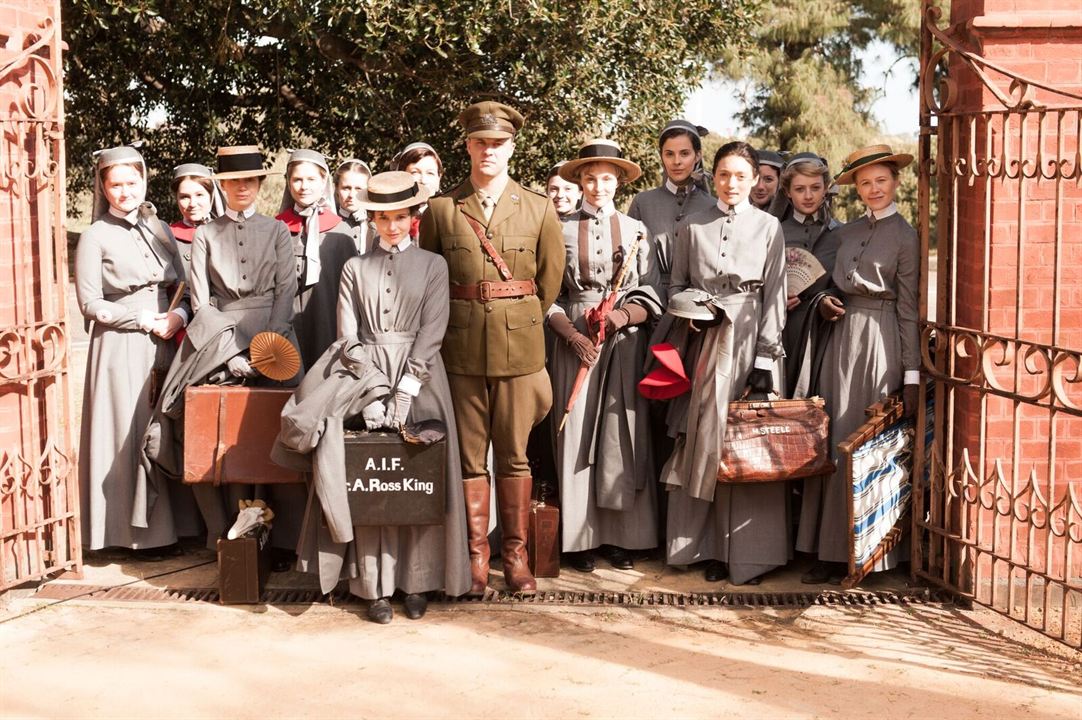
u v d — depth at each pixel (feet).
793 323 19.29
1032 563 16.33
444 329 16.75
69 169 51.49
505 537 17.92
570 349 18.51
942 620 16.65
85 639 15.72
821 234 20.35
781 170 22.25
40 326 17.51
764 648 15.47
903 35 87.56
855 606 17.25
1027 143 16.62
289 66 45.37
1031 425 16.98
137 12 38.99
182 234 20.80
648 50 41.39
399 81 43.34
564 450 18.58
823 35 87.35
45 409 17.94
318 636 15.89
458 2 36.40
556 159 43.39
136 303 18.84
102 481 18.81
